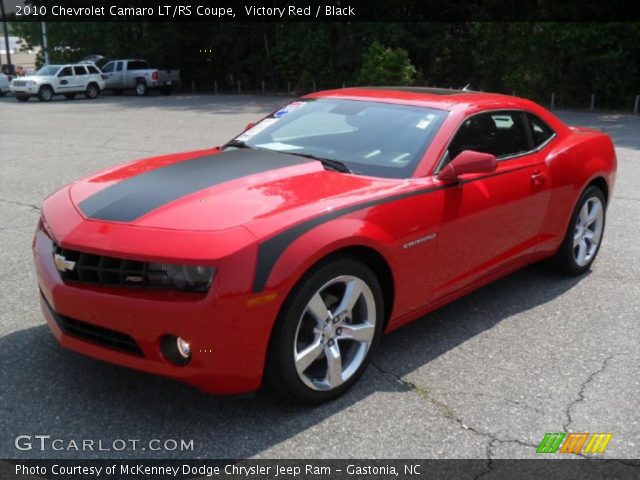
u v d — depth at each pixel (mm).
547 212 4859
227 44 39688
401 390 3516
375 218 3412
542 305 4832
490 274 4441
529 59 26828
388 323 3709
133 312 2902
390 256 3488
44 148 12641
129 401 3295
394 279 3578
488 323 4477
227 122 18969
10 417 3117
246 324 2904
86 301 3008
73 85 32188
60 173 9695
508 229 4457
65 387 3400
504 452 2988
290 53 34500
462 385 3592
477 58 29422
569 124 19156
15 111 23781
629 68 24891
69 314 3100
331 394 3340
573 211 5172
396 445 3012
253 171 3686
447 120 4168
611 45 24875
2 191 8234
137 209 3207
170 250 2889
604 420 3281
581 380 3689
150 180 3580
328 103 4645
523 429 3178
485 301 4898
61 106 26844
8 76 35938
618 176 10086
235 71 40500
